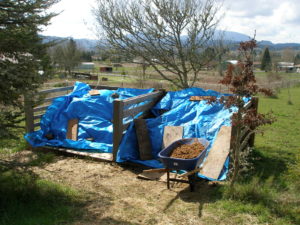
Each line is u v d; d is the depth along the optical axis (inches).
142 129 313.7
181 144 270.8
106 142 335.6
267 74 1330.0
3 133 170.6
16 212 176.6
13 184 208.4
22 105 186.4
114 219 182.5
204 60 487.2
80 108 368.2
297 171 236.4
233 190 212.2
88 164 292.0
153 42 491.5
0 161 195.9
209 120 320.5
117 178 259.3
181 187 240.7
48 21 196.2
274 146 375.9
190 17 465.1
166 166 231.6
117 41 510.3
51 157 296.4
